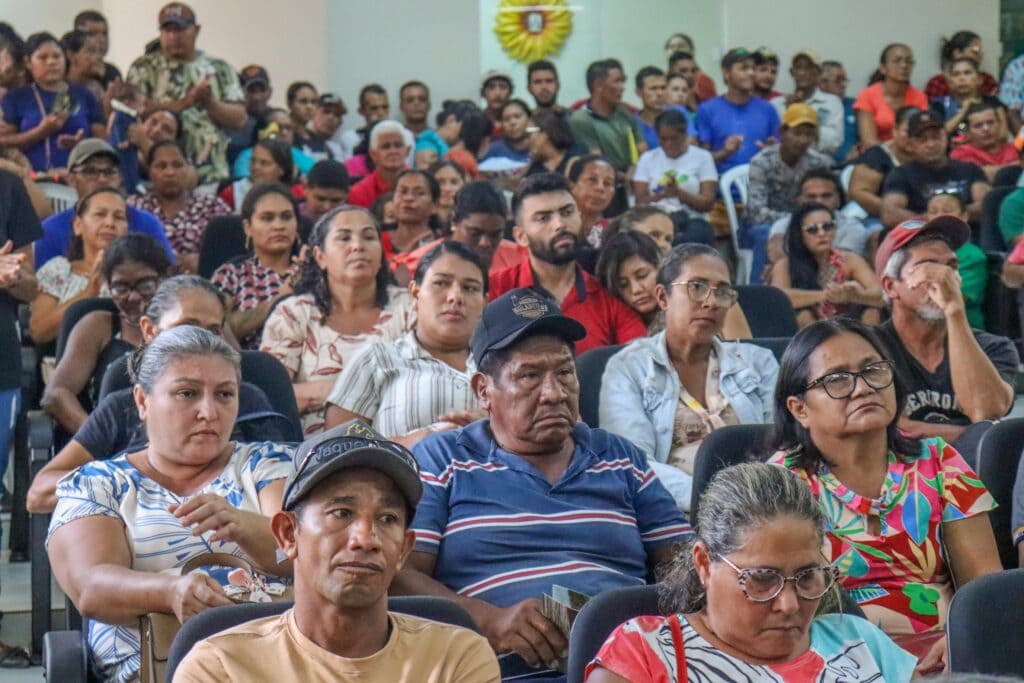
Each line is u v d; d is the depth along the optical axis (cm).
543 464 430
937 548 410
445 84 1524
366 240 620
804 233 855
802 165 1150
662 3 1603
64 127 1041
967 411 541
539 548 418
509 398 426
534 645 385
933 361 553
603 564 421
